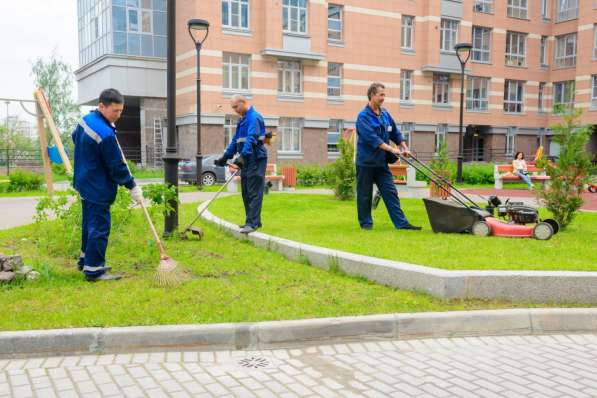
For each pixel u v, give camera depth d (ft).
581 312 14.84
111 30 93.91
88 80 107.55
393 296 15.85
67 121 123.13
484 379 11.62
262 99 91.09
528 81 123.34
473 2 114.32
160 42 97.45
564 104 27.17
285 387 11.11
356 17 100.12
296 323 13.42
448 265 17.24
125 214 23.22
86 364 12.07
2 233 25.22
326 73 97.09
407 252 19.49
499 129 119.55
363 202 25.79
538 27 123.24
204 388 11.00
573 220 29.53
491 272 15.90
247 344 13.16
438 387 11.20
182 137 92.84
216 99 87.25
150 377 11.48
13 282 16.70
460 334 14.26
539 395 10.87
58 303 14.89
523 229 23.31
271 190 59.36
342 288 16.67
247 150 23.80
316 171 71.41
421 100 108.27
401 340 13.92
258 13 89.76
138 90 96.37
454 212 24.09
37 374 11.53
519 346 13.62
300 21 93.35
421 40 107.45
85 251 17.66
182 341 12.98
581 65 116.78
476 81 116.47
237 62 89.71
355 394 10.84
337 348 13.29
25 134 81.25
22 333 12.46
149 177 84.48
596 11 113.70
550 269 16.83
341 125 100.48
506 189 60.95
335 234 23.98
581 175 26.37
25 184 54.44
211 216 29.73
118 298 15.40
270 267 19.22
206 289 16.42
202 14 85.61
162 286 16.71
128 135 114.42
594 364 12.52
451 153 113.09
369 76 102.12
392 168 49.55
